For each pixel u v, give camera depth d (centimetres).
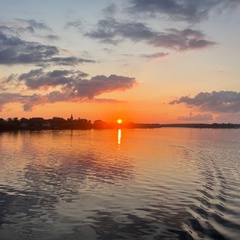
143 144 9275
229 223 1764
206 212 1988
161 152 6512
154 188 2717
